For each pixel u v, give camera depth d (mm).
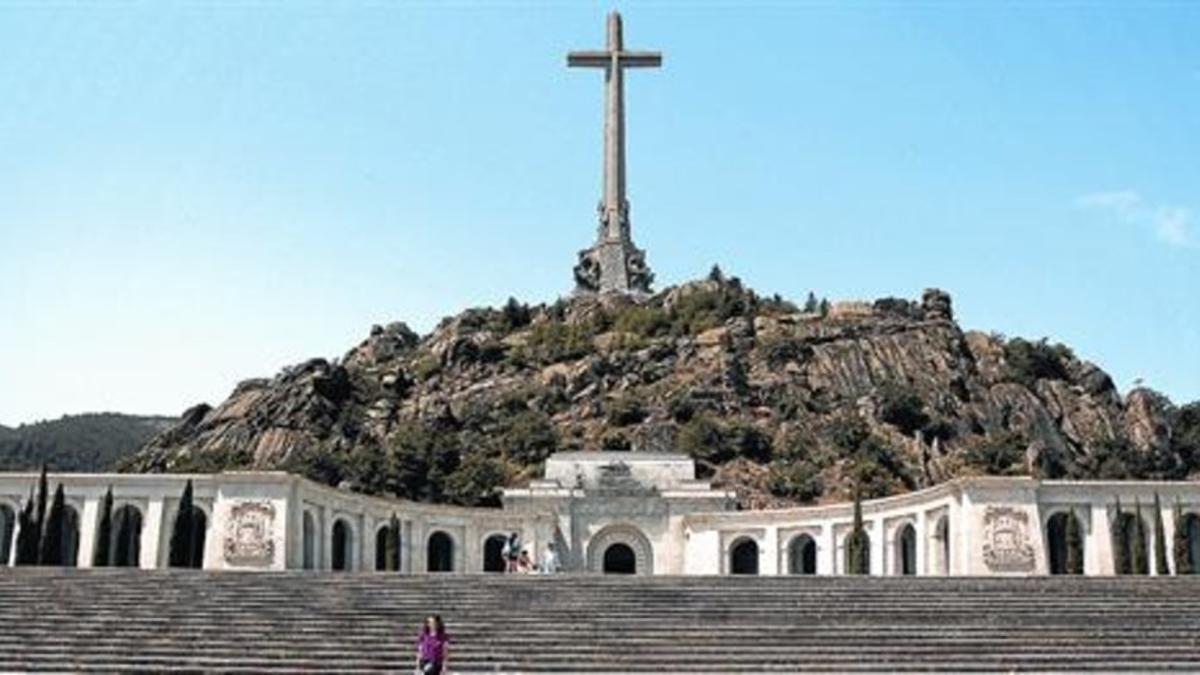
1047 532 67188
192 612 42000
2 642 38656
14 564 62844
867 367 142125
